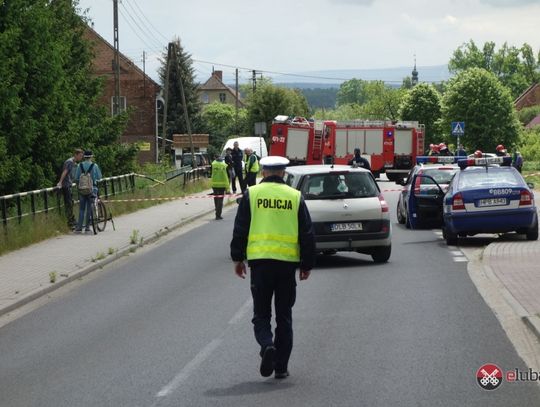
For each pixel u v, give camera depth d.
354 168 28.27
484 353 14.77
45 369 14.57
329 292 21.94
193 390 12.86
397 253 30.56
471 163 33.56
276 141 82.88
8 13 50.00
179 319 18.81
